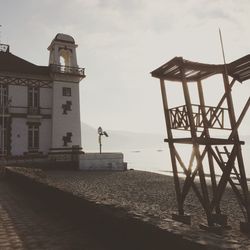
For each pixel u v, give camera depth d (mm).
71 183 24188
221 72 9477
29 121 36500
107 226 6668
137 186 23406
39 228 8117
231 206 14961
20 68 36219
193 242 4191
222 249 3938
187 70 9055
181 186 23766
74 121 38344
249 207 8766
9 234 7547
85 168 36594
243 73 9695
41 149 36938
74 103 38562
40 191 13070
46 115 37469
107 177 29859
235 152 8883
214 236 4453
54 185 11141
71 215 8852
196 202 15867
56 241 6891
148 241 5188
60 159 36781
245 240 7691
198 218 11500
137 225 5527
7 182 21516
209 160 9945
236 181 27859
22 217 9594
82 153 38000
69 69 38406
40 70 37562
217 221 9250
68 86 38469
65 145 37594
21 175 18125
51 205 11094
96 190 20609
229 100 9250
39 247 6496
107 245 6453
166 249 4730
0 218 9453
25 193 15367
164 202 15938
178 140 9188
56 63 38188
